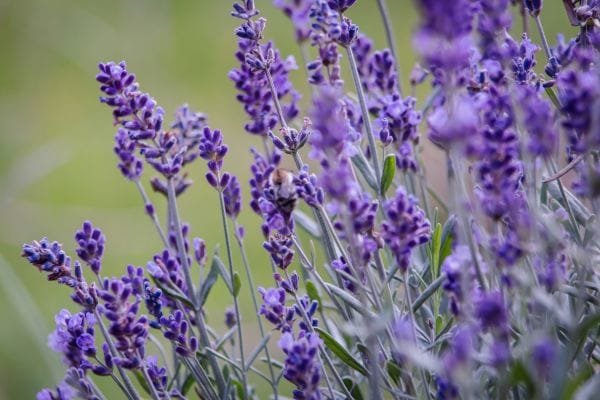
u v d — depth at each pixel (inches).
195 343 25.5
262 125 27.4
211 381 26.5
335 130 23.0
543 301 23.3
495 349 22.9
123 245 46.4
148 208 27.5
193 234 45.3
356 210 23.7
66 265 25.4
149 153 26.0
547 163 25.5
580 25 25.7
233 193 27.1
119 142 27.5
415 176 28.4
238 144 50.9
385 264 27.8
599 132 23.1
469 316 23.4
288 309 25.5
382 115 26.5
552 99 25.3
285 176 25.0
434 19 22.0
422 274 25.6
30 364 37.3
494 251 24.0
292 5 27.9
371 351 23.4
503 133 23.4
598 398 23.2
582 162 24.9
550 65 25.5
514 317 25.0
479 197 23.7
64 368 29.0
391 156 25.3
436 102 27.3
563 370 22.9
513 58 25.3
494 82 24.5
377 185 25.6
